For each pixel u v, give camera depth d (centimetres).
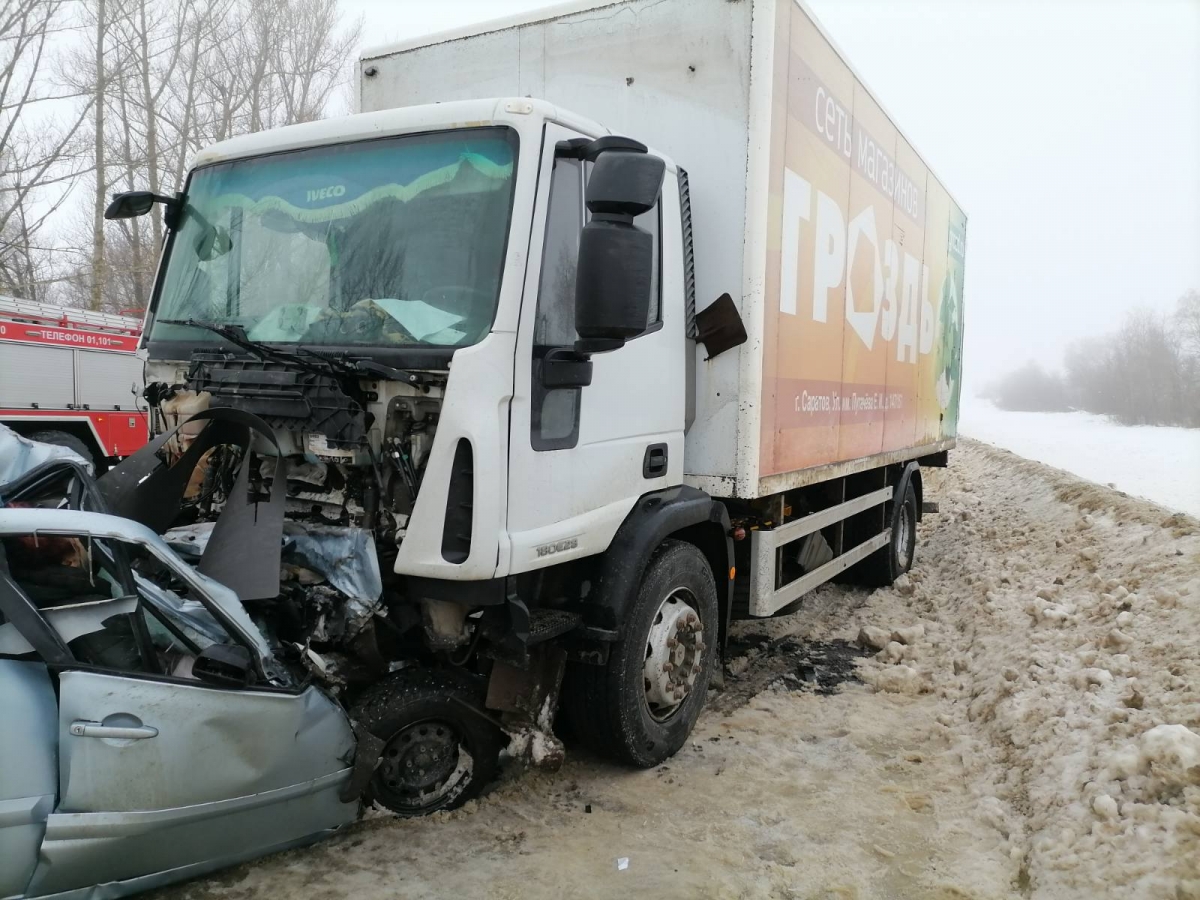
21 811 254
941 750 477
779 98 480
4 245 2041
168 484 369
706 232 472
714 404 474
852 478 720
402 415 341
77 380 1286
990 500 1395
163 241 441
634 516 423
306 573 354
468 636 372
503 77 528
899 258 754
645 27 487
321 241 386
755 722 513
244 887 331
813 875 354
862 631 669
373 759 341
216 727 293
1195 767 345
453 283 351
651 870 355
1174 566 602
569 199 373
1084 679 467
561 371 362
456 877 344
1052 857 343
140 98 2658
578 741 455
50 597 288
